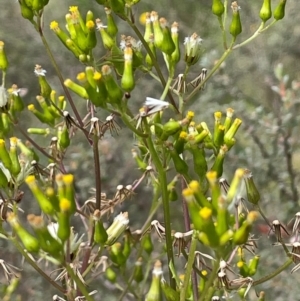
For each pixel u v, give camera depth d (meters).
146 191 0.44
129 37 0.27
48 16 0.56
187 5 0.55
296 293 0.39
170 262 0.25
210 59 0.47
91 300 0.23
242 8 0.53
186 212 0.27
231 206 0.22
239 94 0.48
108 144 0.45
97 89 0.24
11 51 0.54
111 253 0.28
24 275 0.40
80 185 0.41
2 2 0.55
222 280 0.25
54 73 0.54
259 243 0.40
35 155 0.28
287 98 0.44
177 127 0.25
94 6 0.54
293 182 0.43
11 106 0.27
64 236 0.23
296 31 0.53
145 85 0.49
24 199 0.44
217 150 0.26
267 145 0.46
